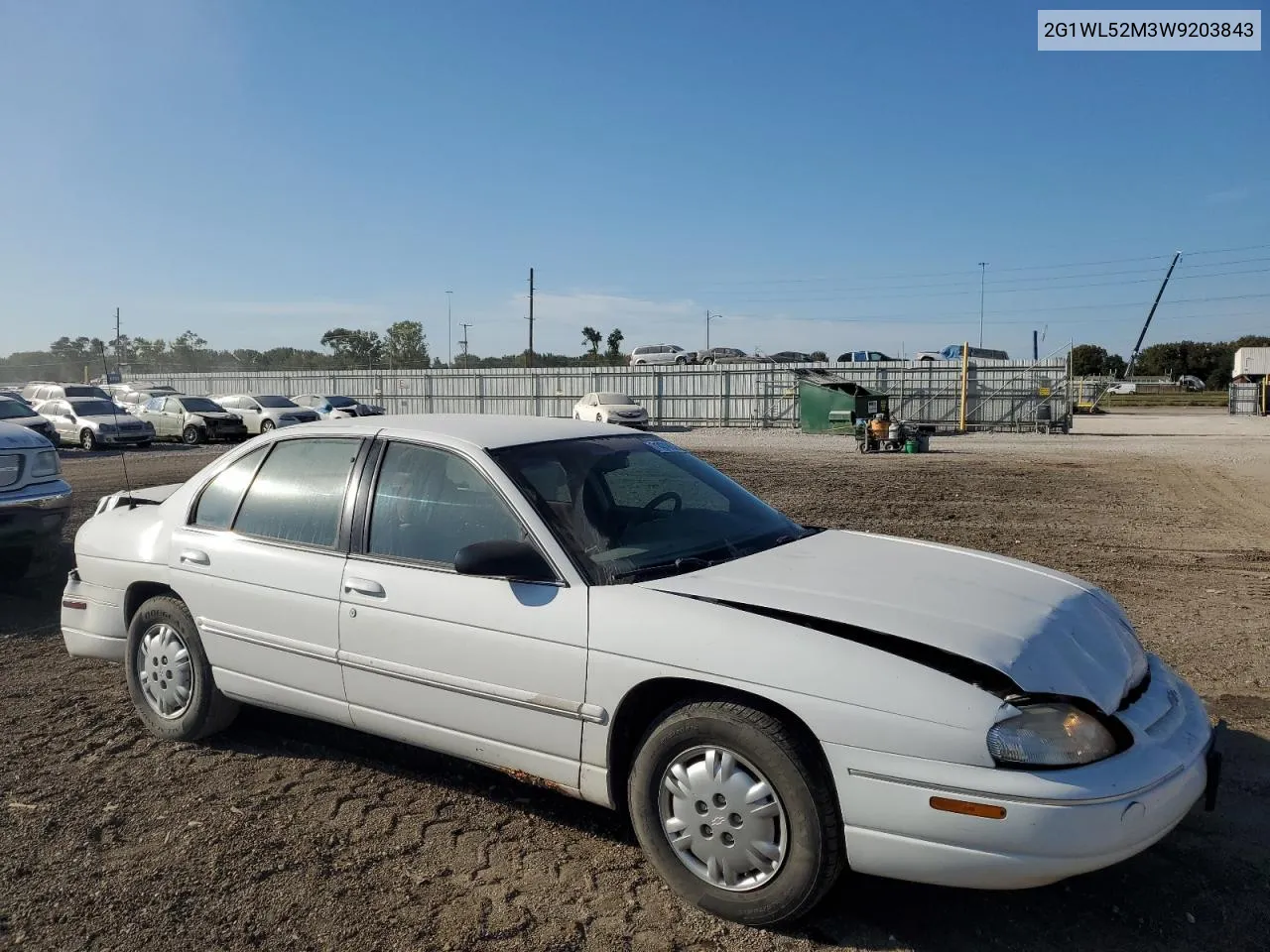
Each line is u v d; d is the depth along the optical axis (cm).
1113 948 301
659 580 349
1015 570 381
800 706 297
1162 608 723
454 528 385
